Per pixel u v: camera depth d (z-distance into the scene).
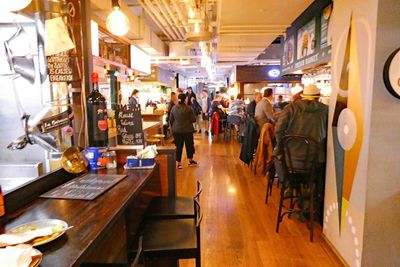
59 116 2.05
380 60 2.07
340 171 2.61
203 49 7.60
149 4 4.88
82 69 2.32
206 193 4.35
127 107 2.46
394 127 2.12
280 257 2.66
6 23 2.09
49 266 0.90
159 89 12.74
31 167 2.07
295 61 4.87
